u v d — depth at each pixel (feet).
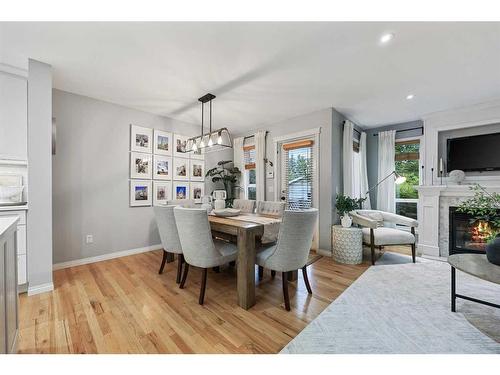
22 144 7.75
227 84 9.08
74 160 9.95
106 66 7.74
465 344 4.91
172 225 8.05
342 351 4.69
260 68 7.86
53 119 8.89
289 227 6.23
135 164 11.85
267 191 14.83
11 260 4.16
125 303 6.61
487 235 10.10
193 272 9.21
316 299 6.96
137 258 10.99
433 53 6.97
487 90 9.55
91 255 10.38
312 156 12.79
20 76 7.82
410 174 14.20
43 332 5.22
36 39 6.29
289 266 6.41
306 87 9.36
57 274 8.84
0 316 3.49
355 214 11.47
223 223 7.23
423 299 6.96
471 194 10.53
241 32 6.01
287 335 5.21
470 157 11.14
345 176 12.36
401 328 5.49
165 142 13.12
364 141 14.82
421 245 11.85
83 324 5.55
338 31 5.98
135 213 11.86
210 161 15.92
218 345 4.85
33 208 7.28
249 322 5.72
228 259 7.13
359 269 9.65
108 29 5.88
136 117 11.98
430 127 12.33
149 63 7.55
